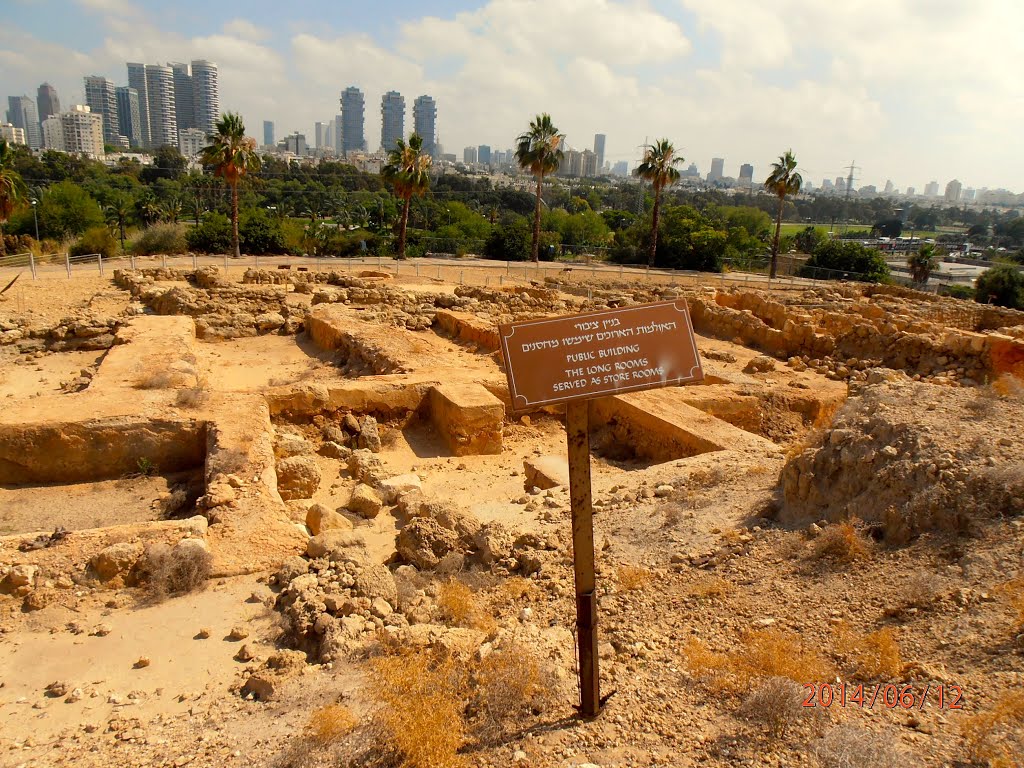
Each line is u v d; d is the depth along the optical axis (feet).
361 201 306.76
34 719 17.25
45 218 176.76
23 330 65.72
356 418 45.83
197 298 78.33
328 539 25.71
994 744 12.59
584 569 14.94
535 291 95.14
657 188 159.84
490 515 31.63
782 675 15.66
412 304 85.61
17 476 35.88
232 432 36.78
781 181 149.59
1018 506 19.57
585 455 14.73
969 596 17.28
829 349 69.00
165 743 15.97
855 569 20.27
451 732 14.73
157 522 26.94
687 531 26.09
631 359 14.67
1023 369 57.52
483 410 43.65
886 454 23.21
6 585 22.86
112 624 21.70
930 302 101.55
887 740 13.10
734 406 47.29
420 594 23.11
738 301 92.17
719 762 13.57
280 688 17.92
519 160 157.07
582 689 15.29
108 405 39.60
